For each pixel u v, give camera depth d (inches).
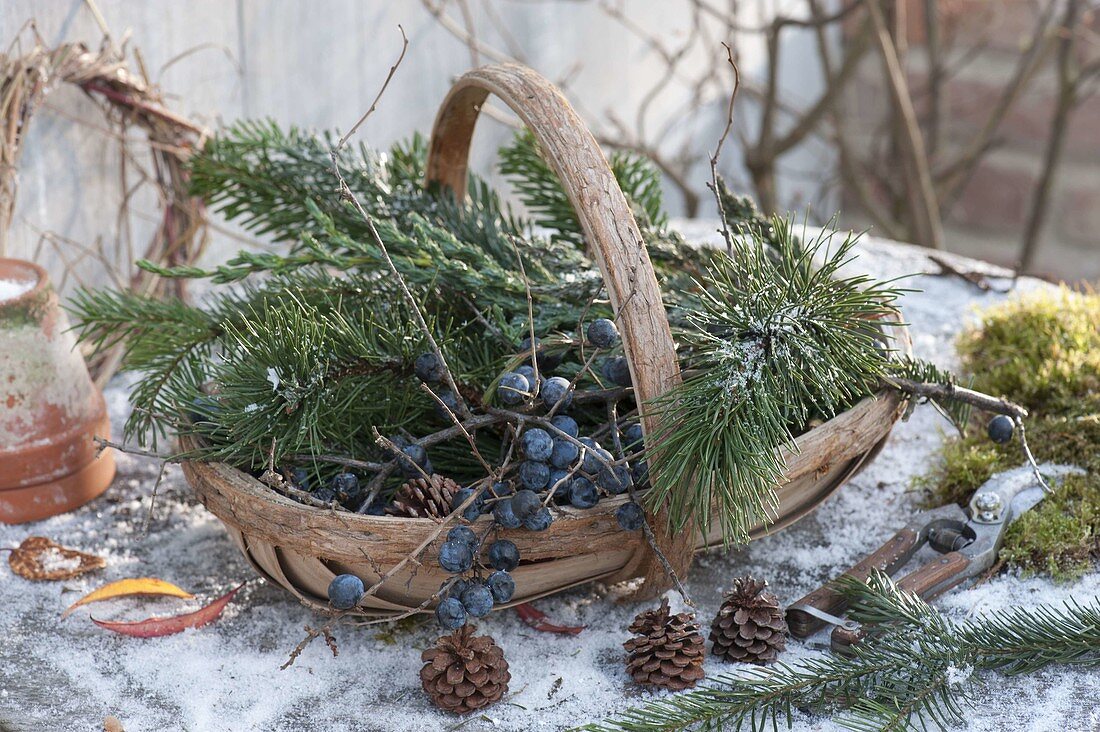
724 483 55.4
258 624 59.4
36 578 61.1
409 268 60.6
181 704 56.7
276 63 88.8
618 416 60.3
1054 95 136.6
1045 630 56.8
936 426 65.6
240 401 57.7
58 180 74.1
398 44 103.0
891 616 56.6
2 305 62.4
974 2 140.9
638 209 65.0
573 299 60.9
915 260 77.3
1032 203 141.1
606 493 56.5
